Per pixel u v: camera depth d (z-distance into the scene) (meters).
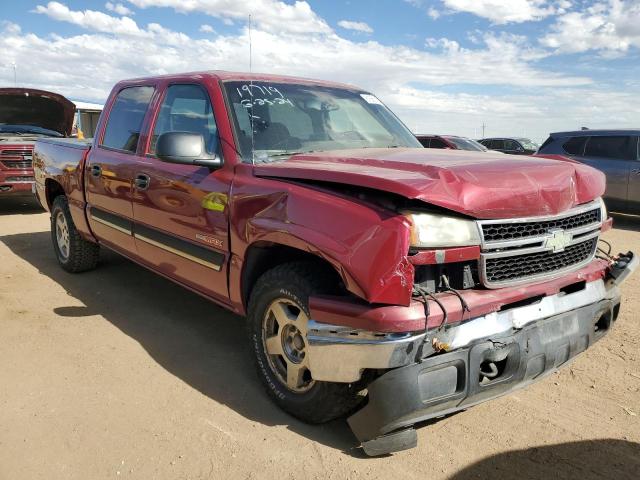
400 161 3.08
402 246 2.50
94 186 5.17
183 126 4.14
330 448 3.00
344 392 2.95
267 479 2.75
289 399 3.21
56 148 6.13
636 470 2.83
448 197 2.62
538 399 3.54
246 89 4.00
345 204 2.77
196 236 3.81
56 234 6.32
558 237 3.03
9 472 2.78
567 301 3.14
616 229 10.30
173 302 5.27
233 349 4.26
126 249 4.90
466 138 16.53
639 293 5.66
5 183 10.12
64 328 4.60
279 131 3.84
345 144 4.05
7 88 10.37
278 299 3.17
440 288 2.73
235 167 3.54
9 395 3.50
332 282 2.91
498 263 2.82
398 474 2.79
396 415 2.62
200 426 3.19
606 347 4.30
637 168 10.58
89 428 3.15
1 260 6.75
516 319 2.86
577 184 3.23
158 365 3.96
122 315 4.92
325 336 2.75
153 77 4.85
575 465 2.87
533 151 20.70
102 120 5.37
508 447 3.02
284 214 3.03
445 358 2.64
